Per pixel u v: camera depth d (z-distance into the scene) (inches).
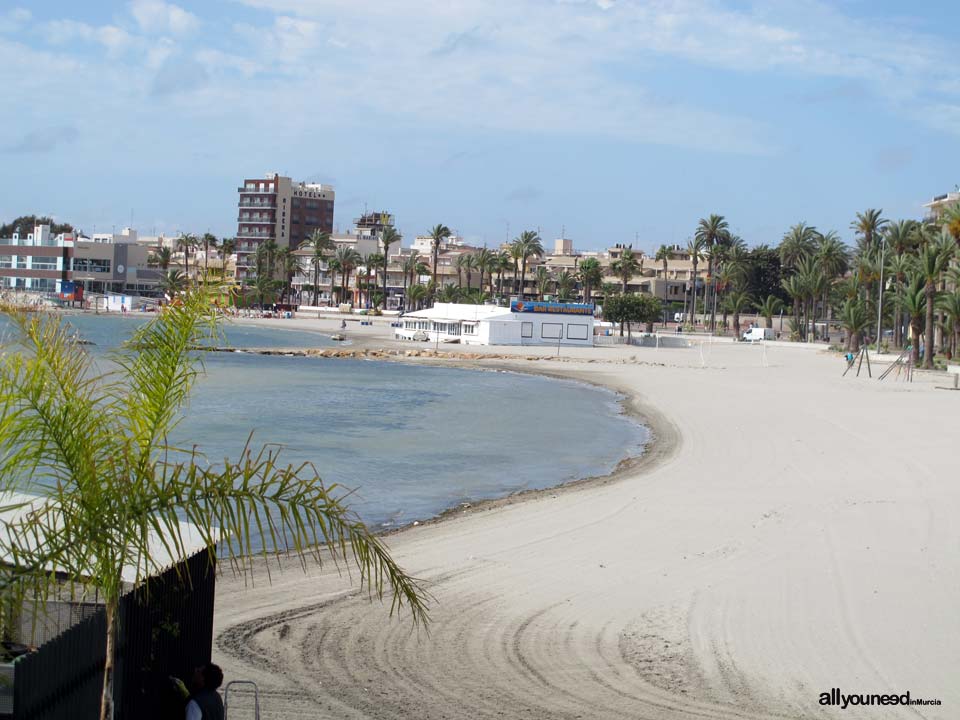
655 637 636.7
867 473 1318.9
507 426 2010.3
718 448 1615.4
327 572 787.4
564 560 842.2
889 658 597.9
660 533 952.3
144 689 386.9
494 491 1275.8
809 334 5989.2
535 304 4960.6
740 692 539.2
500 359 4055.1
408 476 1389.0
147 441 317.4
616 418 2155.5
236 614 661.9
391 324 7042.3
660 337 5477.4
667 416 2151.8
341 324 6870.1
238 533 311.4
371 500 1196.5
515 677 558.3
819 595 732.7
